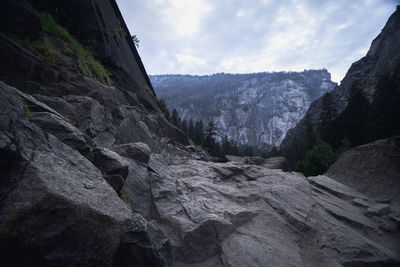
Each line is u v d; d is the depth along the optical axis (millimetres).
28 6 5574
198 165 9680
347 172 11070
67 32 8461
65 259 1735
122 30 15359
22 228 1540
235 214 5094
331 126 37531
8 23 4918
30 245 1578
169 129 15227
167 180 6070
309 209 6543
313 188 8969
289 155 61500
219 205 5688
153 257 2725
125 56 14789
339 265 4277
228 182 8430
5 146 1668
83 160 2582
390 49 54938
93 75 8617
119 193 3740
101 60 10922
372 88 50719
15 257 1546
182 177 7758
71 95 5648
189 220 4539
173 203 5098
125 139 6586
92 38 10172
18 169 1754
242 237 4484
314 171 23078
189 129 70812
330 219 6188
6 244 1496
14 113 2064
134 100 12055
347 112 34562
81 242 1854
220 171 8945
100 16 11281
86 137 3600
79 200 1865
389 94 27922
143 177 5270
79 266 1822
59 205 1713
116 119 6715
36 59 5180
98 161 3246
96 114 5391
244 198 6566
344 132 32531
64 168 2127
